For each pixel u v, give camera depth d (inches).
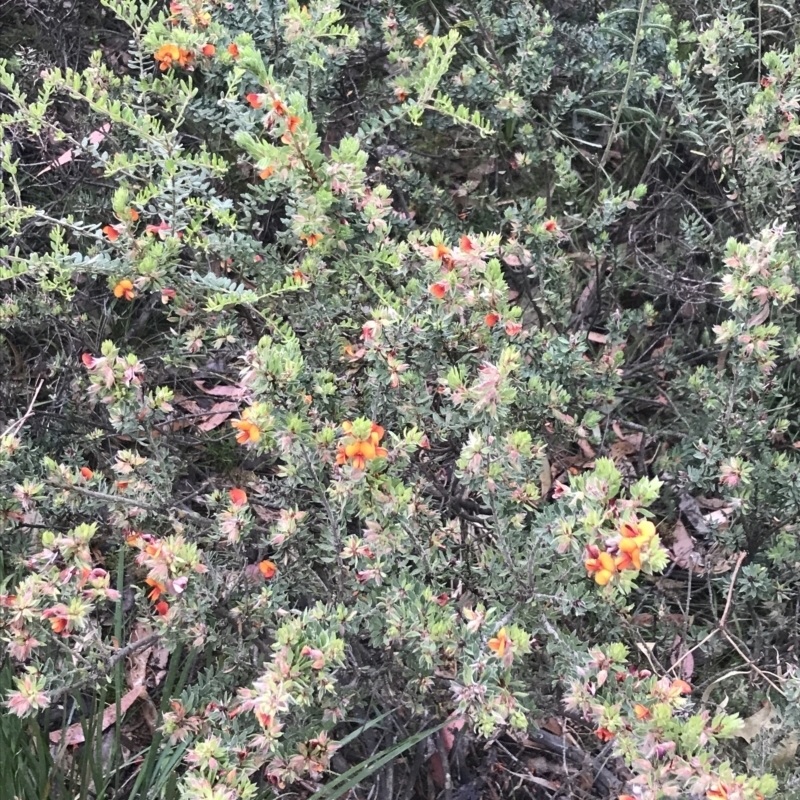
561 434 74.5
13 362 98.4
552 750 67.6
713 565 74.9
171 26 87.7
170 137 73.2
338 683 56.7
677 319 103.1
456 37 76.4
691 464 78.0
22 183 105.7
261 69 58.8
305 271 71.9
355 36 83.3
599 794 66.7
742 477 66.4
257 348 54.2
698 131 85.8
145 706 76.1
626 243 100.6
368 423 50.5
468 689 48.3
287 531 60.8
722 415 72.6
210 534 68.4
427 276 63.7
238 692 54.6
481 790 66.8
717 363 92.0
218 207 73.5
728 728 47.1
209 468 90.7
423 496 67.7
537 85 98.0
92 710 63.2
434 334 63.6
